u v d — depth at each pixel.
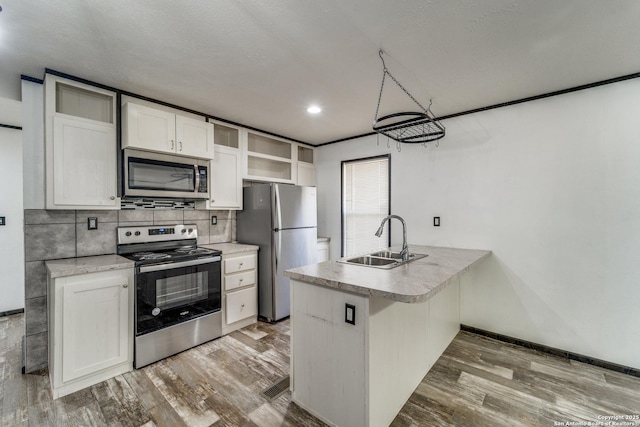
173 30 1.63
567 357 2.42
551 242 2.50
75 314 1.94
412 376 1.93
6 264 3.34
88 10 1.46
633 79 2.16
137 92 2.47
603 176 2.28
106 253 2.53
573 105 2.39
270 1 1.40
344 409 1.57
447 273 1.77
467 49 1.84
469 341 2.72
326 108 2.88
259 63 2.01
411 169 3.34
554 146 2.48
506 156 2.72
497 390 1.98
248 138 3.58
